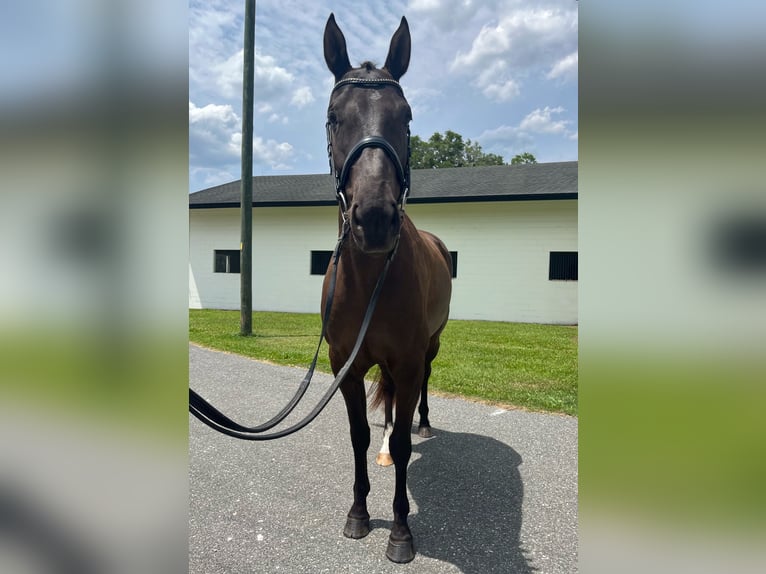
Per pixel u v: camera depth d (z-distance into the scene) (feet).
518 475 10.12
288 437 12.29
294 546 7.55
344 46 7.86
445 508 8.73
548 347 26.22
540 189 42.34
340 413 14.38
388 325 7.35
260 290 50.39
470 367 20.42
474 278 43.93
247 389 16.99
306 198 49.32
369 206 5.95
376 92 6.95
